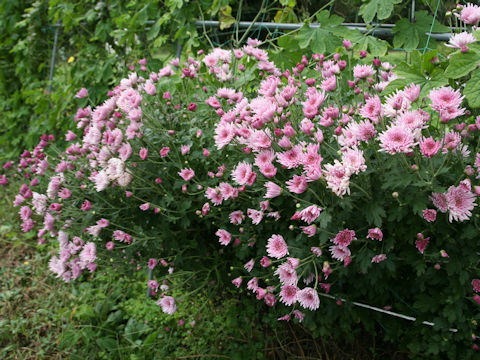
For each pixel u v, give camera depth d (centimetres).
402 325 192
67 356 246
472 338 164
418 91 151
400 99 150
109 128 219
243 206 193
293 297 166
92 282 290
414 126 141
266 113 162
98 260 226
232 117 181
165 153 197
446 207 140
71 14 380
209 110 216
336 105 187
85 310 254
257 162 165
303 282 180
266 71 237
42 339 255
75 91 380
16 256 335
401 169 145
